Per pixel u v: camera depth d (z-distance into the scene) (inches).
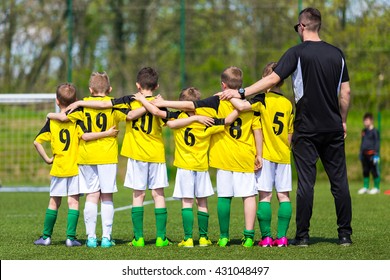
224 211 917.8
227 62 2532.0
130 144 926.4
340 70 911.7
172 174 2369.6
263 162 919.0
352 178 2372.0
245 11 2529.5
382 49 2375.7
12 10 2655.0
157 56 2687.0
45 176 2453.2
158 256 847.1
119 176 2412.6
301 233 924.0
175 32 2687.0
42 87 2647.6
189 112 925.8
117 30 2684.5
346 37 2393.0
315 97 901.8
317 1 2431.1
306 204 911.0
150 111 911.0
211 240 997.8
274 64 955.3
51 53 2652.6
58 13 2664.9
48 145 2433.6
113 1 2711.6
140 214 930.7
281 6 2502.5
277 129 916.6
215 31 2536.9
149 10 2699.3
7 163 2464.3
